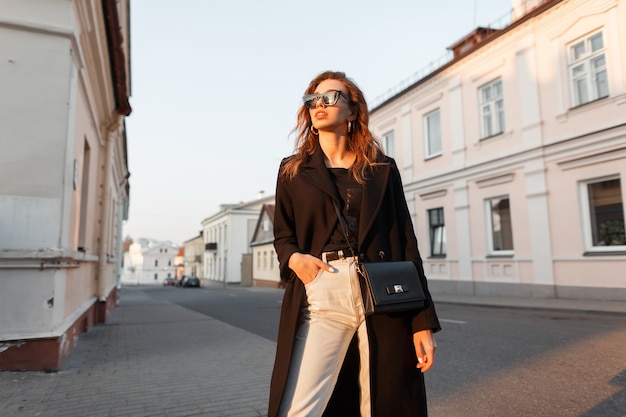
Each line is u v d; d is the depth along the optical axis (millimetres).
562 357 5117
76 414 3336
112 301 14070
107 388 4070
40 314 4512
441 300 13781
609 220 11398
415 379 1409
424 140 18203
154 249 96250
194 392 3969
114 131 9570
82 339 6973
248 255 44062
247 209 49062
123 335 7594
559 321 8305
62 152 4746
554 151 12680
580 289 11789
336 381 1461
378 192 1545
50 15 4812
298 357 1445
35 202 4547
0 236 4371
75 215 5695
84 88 6098
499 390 3912
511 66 14195
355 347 1529
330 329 1436
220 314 12203
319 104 1604
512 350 5621
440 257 16984
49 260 4555
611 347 5578
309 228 1531
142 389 4055
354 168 1576
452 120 16625
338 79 1707
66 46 4914
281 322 1526
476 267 15297
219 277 51594
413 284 1406
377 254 1487
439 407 3502
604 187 11570
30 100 4680
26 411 3377
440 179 17125
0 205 4418
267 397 3824
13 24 4645
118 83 7965
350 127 1691
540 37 13289
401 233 1600
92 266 8766
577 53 12359
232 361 5371
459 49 18062
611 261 11086
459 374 4508
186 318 10812
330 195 1492
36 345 4504
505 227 14484
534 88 13375
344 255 1477
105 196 9438
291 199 1594
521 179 13680
